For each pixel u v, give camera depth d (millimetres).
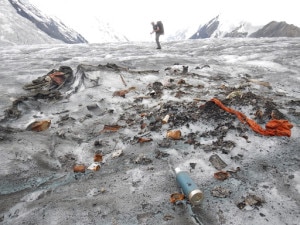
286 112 5586
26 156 4418
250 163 4059
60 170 4180
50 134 5219
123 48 18141
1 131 5156
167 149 4543
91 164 4254
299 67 10312
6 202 3506
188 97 6578
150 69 9961
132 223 3094
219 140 4641
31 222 3156
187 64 10898
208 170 3949
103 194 3580
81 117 5930
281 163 4023
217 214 3154
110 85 7500
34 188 3775
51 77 7844
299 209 3162
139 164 4203
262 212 3146
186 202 3346
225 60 12094
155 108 6090
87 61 12148
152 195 3508
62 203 3436
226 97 6176
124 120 5672
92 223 3113
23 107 6301
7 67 11695
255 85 7609
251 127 4871
